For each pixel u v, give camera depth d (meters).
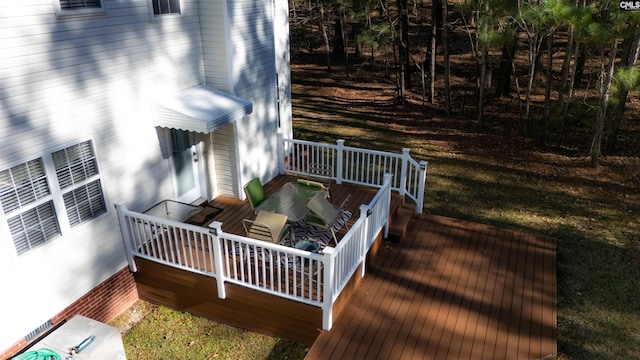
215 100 7.75
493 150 13.74
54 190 5.82
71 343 5.39
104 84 6.31
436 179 11.83
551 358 5.75
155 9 7.04
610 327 6.55
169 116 7.12
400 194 9.30
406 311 6.48
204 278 6.62
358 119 17.58
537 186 11.27
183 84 7.82
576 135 14.20
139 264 7.09
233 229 7.96
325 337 5.95
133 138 6.96
